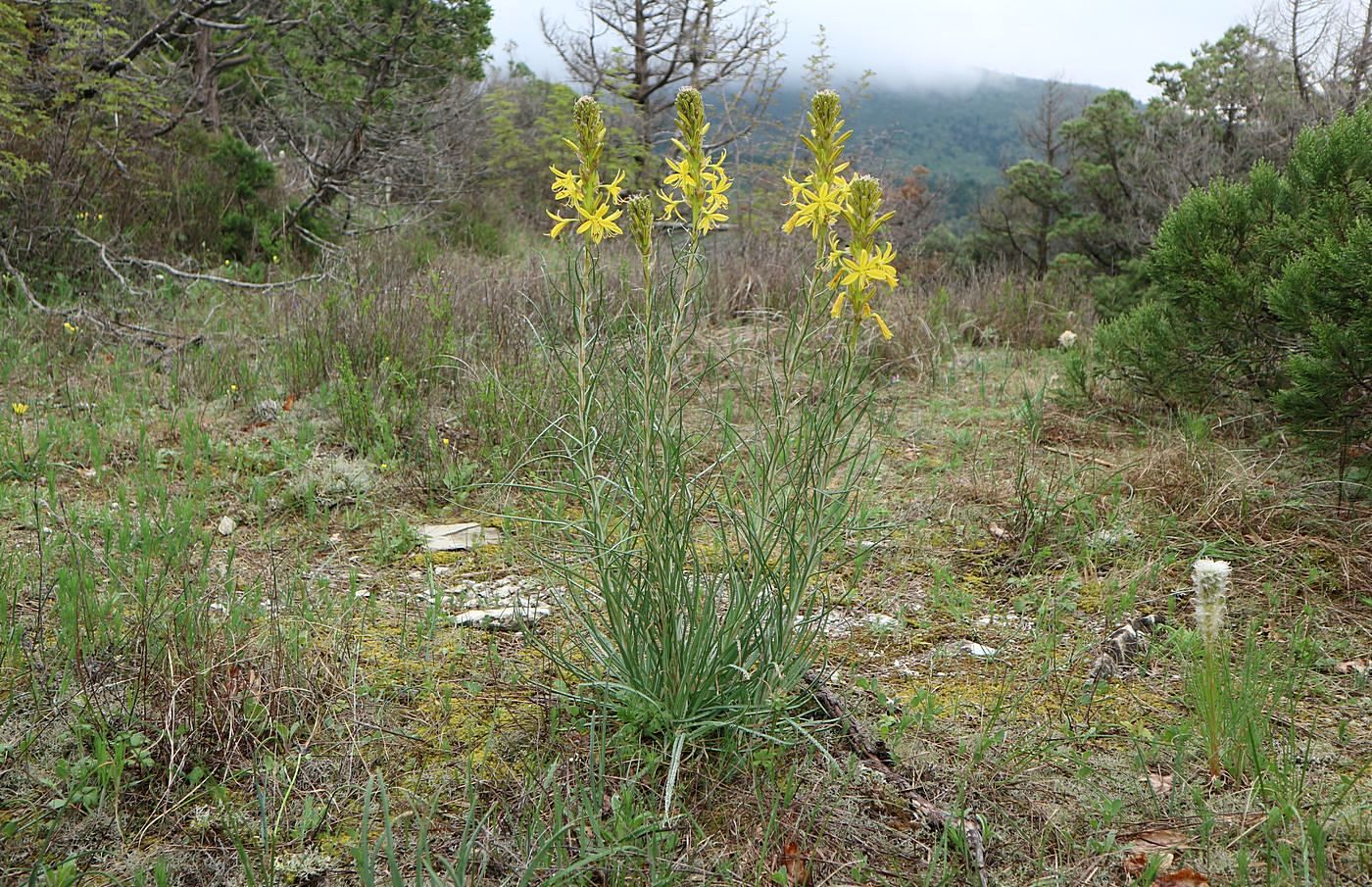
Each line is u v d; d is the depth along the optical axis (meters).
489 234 10.83
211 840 2.07
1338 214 4.00
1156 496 3.96
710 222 2.29
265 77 12.92
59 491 3.98
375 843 2.06
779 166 10.59
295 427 4.83
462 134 12.72
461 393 5.12
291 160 12.26
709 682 2.37
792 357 2.40
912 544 3.69
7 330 6.03
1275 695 2.49
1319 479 3.98
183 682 2.40
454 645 2.90
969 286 8.80
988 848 2.09
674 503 2.46
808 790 2.26
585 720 2.45
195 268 8.12
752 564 2.49
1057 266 11.93
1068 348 6.12
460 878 1.80
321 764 2.32
